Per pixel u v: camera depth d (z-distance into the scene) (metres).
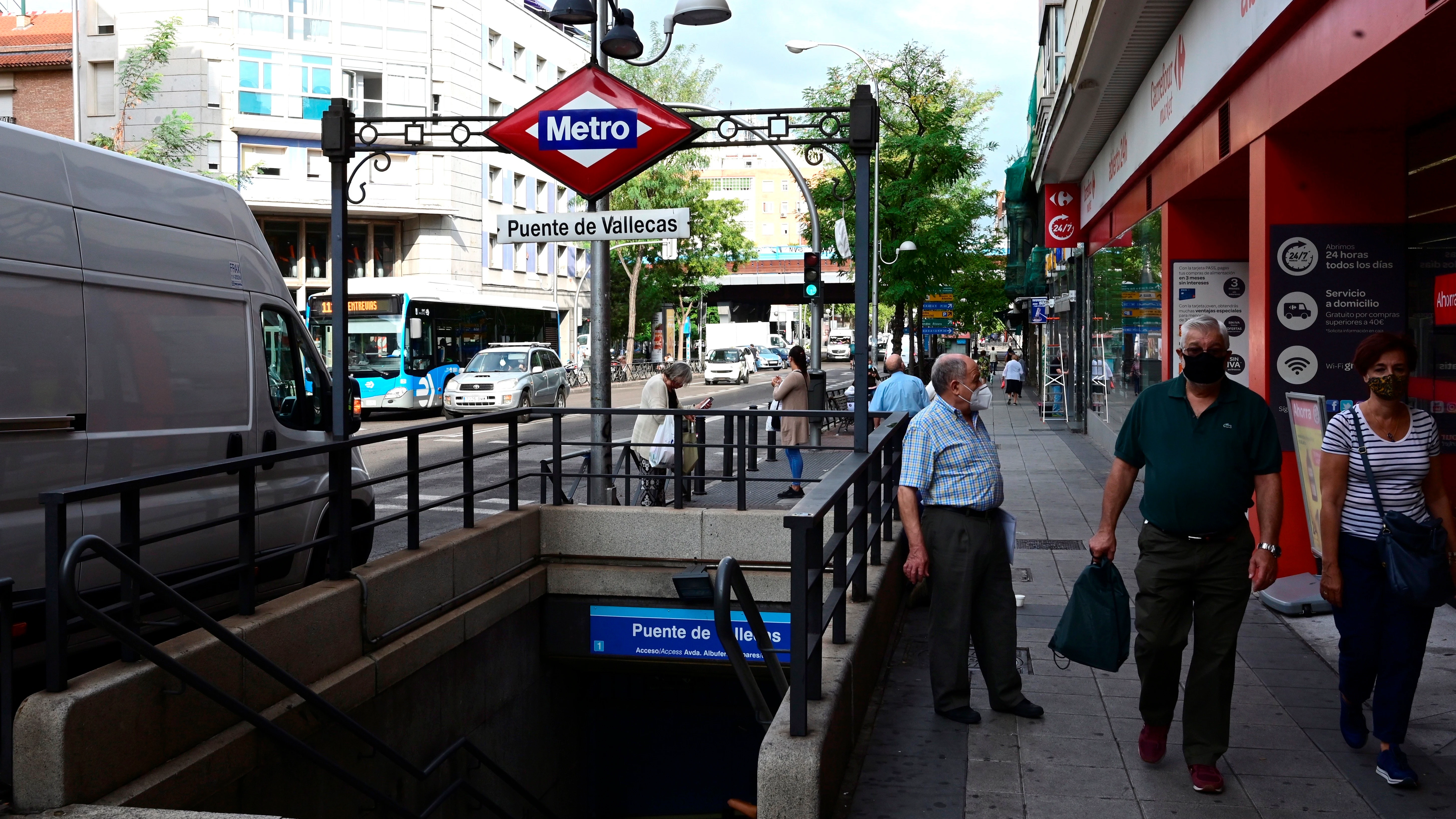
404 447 20.86
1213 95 10.55
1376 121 8.38
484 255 49.34
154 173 7.06
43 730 4.30
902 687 6.37
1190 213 13.37
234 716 5.42
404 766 6.76
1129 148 16.20
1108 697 6.10
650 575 9.45
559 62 57.19
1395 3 6.27
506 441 22.52
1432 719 5.56
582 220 9.05
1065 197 24.19
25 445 5.82
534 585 9.33
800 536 4.22
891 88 33.03
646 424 12.12
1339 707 5.82
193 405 7.16
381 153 8.74
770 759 4.11
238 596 6.57
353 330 28.94
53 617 4.40
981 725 5.66
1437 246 8.13
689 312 65.00
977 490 5.63
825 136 8.61
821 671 4.69
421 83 44.69
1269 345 8.80
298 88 42.28
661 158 8.89
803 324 128.12
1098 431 21.67
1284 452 8.70
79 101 40.47
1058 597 8.65
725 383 53.16
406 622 7.29
